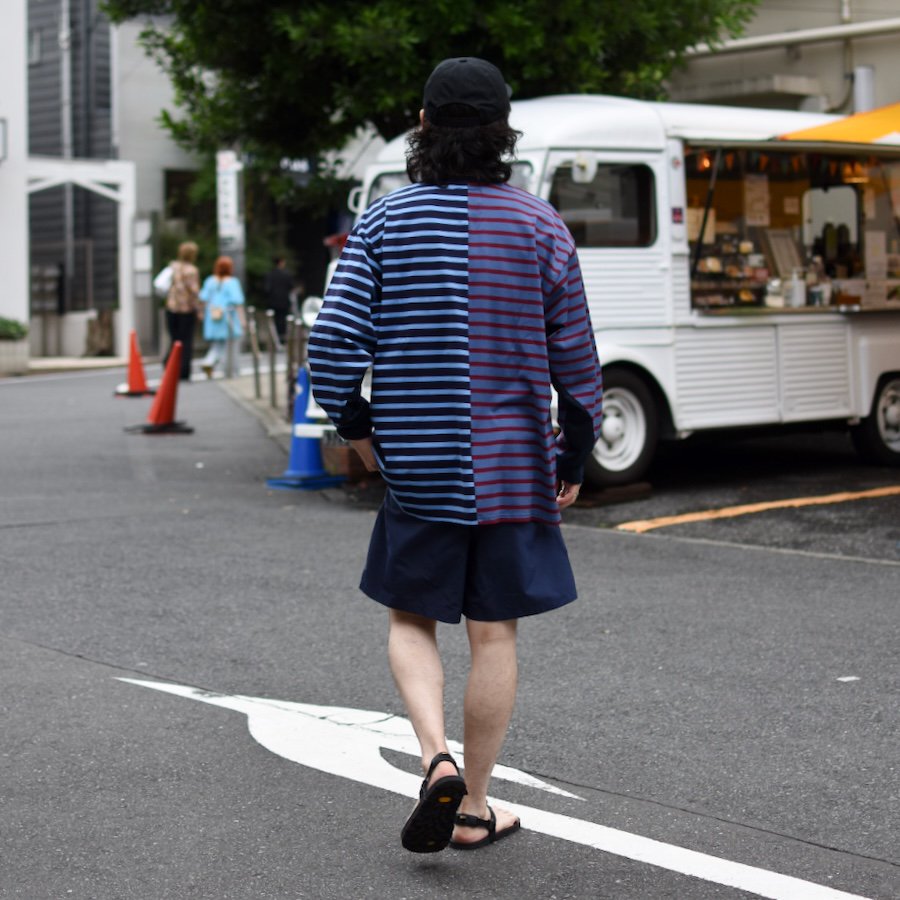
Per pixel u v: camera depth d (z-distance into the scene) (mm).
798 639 6691
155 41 14828
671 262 11141
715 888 3934
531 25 12570
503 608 4055
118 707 5719
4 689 5984
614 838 4309
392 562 4102
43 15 37031
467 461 3953
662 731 5352
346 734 5363
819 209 12234
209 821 4480
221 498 11359
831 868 4066
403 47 12383
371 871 4078
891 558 8656
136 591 7910
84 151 36469
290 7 12977
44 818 4516
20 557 8906
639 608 7387
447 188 4004
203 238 35344
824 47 18406
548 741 5254
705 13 14125
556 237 4051
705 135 11344
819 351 12016
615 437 10914
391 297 3977
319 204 15414
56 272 34844
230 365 23500
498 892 3926
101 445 14773
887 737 5234
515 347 3980
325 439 12062
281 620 7203
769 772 4887
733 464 13078
